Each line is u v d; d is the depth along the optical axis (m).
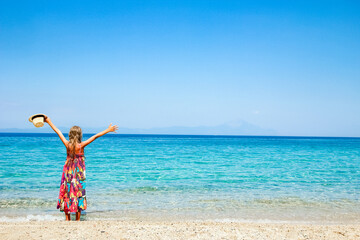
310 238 5.78
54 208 9.21
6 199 10.37
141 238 5.42
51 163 21.91
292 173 18.72
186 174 17.84
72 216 8.33
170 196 11.38
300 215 8.83
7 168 18.98
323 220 8.32
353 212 9.25
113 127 6.67
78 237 5.30
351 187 13.75
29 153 31.38
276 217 8.57
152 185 13.86
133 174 17.58
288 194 11.97
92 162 24.42
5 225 6.20
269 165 23.59
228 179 15.97
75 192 6.60
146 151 40.72
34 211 8.82
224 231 6.13
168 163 24.42
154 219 8.16
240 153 38.94
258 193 12.13
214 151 43.34
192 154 35.84
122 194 11.68
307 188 13.40
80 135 6.71
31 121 6.40
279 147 60.47
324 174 18.36
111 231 5.84
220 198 11.10
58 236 5.33
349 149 52.16
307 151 45.22
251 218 8.45
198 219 8.24
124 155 32.44
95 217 8.28
